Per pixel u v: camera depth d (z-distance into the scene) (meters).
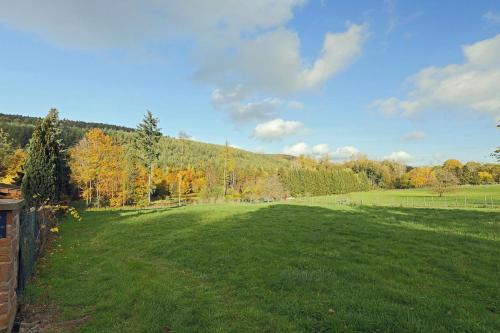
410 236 17.23
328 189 101.31
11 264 6.98
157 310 8.00
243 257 13.05
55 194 26.16
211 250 14.44
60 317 8.00
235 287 9.75
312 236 17.22
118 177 56.03
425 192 90.00
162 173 84.75
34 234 12.16
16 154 36.78
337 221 23.14
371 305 7.84
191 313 7.80
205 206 39.81
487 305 8.13
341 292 8.88
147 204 55.88
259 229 19.58
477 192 75.69
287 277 10.15
